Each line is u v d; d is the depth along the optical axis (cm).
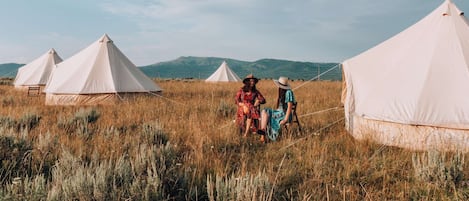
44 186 300
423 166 373
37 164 401
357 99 652
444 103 535
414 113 538
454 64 575
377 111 584
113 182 305
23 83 1883
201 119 764
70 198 275
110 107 1023
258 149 521
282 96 643
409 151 507
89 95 1142
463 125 503
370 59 696
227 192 306
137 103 1065
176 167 395
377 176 387
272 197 318
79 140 516
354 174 402
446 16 654
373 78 651
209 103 1063
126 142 503
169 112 878
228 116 852
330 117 819
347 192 337
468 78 550
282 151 499
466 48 595
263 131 576
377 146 536
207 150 488
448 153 474
